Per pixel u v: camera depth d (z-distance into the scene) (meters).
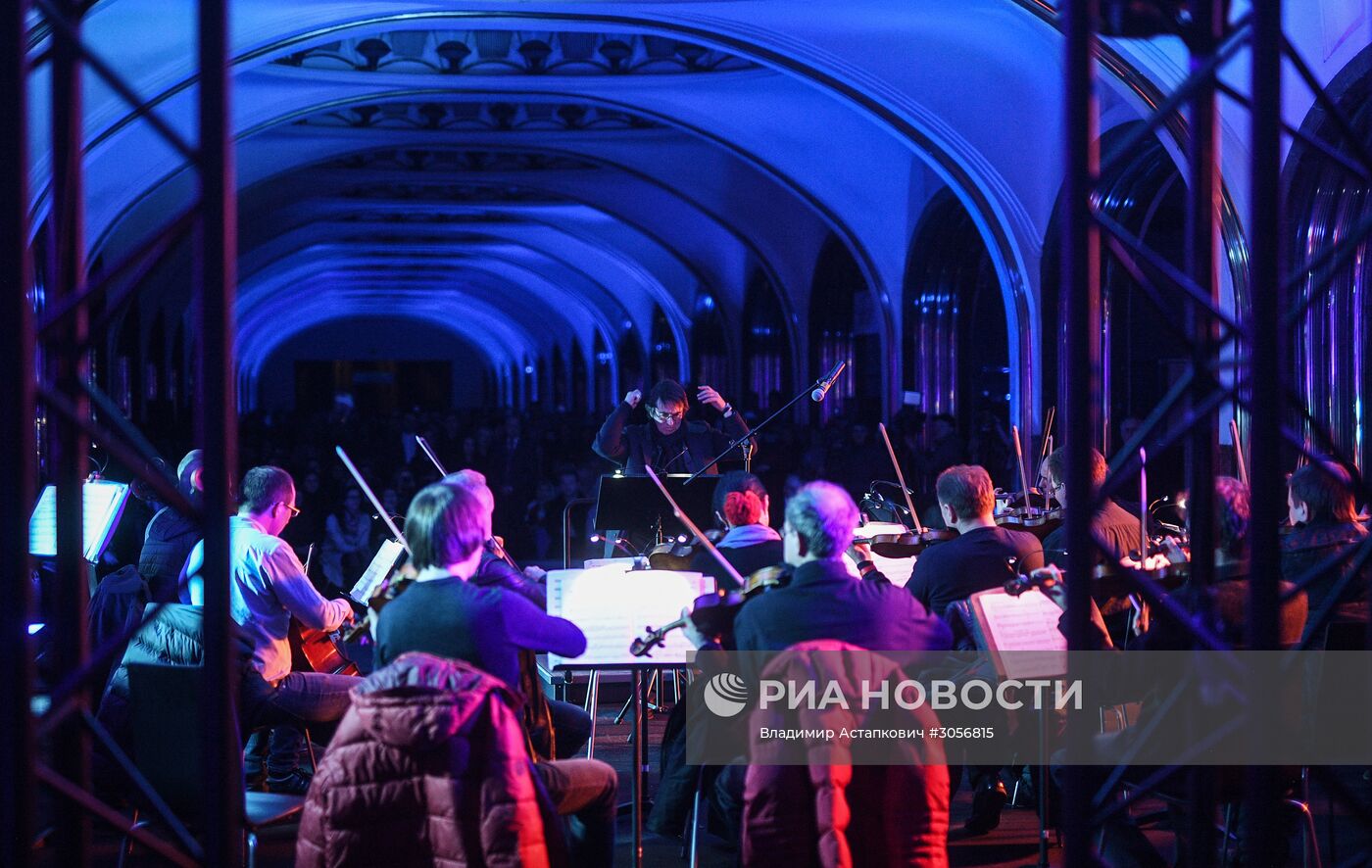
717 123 11.81
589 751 5.38
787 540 3.62
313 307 37.94
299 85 10.77
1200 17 3.35
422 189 17.73
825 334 15.67
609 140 13.68
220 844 2.92
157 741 3.66
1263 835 3.24
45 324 2.78
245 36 8.27
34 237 8.78
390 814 2.95
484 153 15.20
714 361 20.14
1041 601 3.82
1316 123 6.62
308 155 13.41
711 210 15.05
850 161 12.09
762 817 3.06
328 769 2.96
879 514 7.84
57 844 3.14
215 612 2.90
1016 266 9.98
